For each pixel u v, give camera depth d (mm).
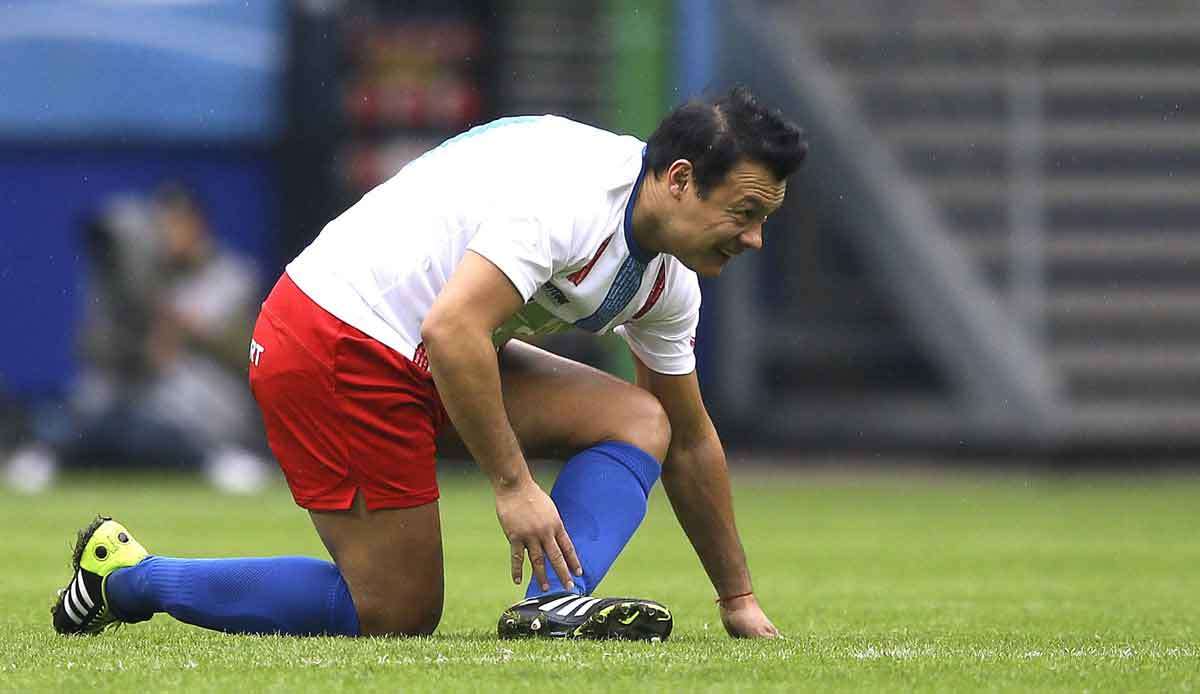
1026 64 61938
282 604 13289
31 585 20188
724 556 14484
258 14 49688
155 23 49250
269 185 49906
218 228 49625
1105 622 16656
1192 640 14539
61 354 49219
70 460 49844
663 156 12578
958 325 57438
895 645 13547
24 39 48938
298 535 29703
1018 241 59406
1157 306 60406
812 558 26859
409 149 51719
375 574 13180
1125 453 55688
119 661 11672
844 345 60000
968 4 65625
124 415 49469
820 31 65062
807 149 12539
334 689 10297
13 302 49094
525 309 13078
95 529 13797
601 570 13109
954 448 56406
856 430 57000
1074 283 61938
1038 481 51031
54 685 10562
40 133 49094
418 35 51594
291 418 13141
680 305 13562
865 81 64750
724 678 10867
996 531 33125
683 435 14273
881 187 60250
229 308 49688
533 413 13492
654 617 12766
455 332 12219
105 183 49281
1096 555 27469
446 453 13797
